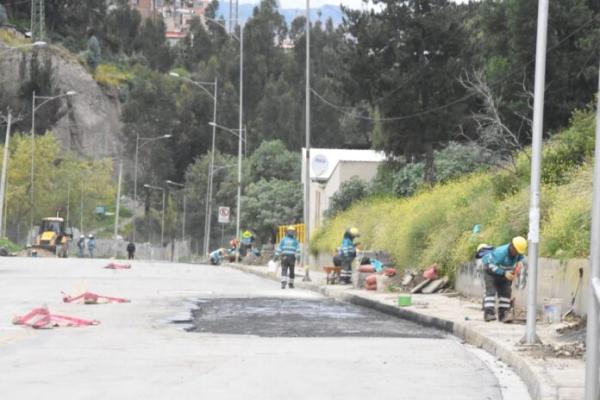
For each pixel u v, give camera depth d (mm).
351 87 80125
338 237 85125
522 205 44594
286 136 196000
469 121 77312
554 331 30828
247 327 35000
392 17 78438
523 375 22812
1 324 34500
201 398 19203
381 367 24234
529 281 27438
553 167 49094
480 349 29391
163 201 197625
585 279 33250
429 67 77875
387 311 43500
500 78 70938
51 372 22766
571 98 66688
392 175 94750
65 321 35031
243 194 159500
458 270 50375
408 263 58281
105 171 189125
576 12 66062
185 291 55312
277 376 22250
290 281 62406
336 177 108500
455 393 20453
